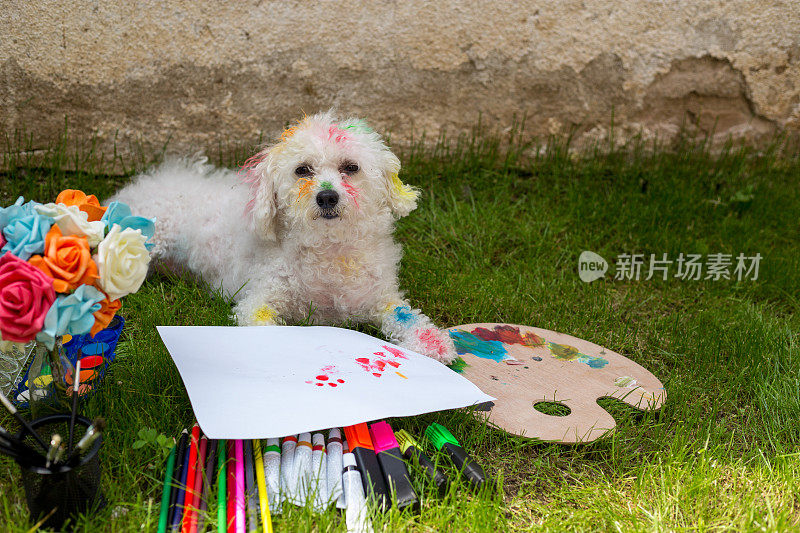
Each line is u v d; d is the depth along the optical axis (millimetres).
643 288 2906
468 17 3283
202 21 3080
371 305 2305
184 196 2617
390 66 3301
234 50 3146
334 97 3303
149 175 2934
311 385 1777
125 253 1479
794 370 2246
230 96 3213
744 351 2328
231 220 2451
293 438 1681
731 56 3500
